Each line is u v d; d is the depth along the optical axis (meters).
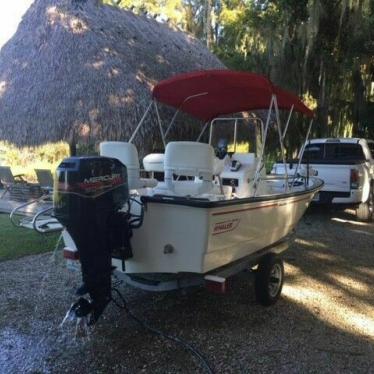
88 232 3.65
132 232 4.00
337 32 15.20
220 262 4.27
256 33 16.33
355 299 5.17
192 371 3.59
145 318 4.58
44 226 4.85
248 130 10.23
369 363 3.75
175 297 5.14
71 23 10.17
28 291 5.15
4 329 4.27
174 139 9.10
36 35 10.70
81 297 4.00
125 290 5.35
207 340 4.11
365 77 15.97
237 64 18.55
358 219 9.76
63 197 3.62
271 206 4.99
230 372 3.58
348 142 10.49
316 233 8.55
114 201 3.75
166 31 13.20
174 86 5.41
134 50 10.37
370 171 9.88
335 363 3.74
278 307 4.91
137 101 8.84
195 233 3.86
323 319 4.59
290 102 5.61
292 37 15.55
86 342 4.05
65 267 5.98
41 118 9.30
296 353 3.89
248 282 5.68
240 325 4.43
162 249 3.98
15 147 9.83
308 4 14.08
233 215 4.18
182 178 5.16
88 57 9.55
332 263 6.59
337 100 16.52
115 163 3.79
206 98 5.94
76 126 8.84
